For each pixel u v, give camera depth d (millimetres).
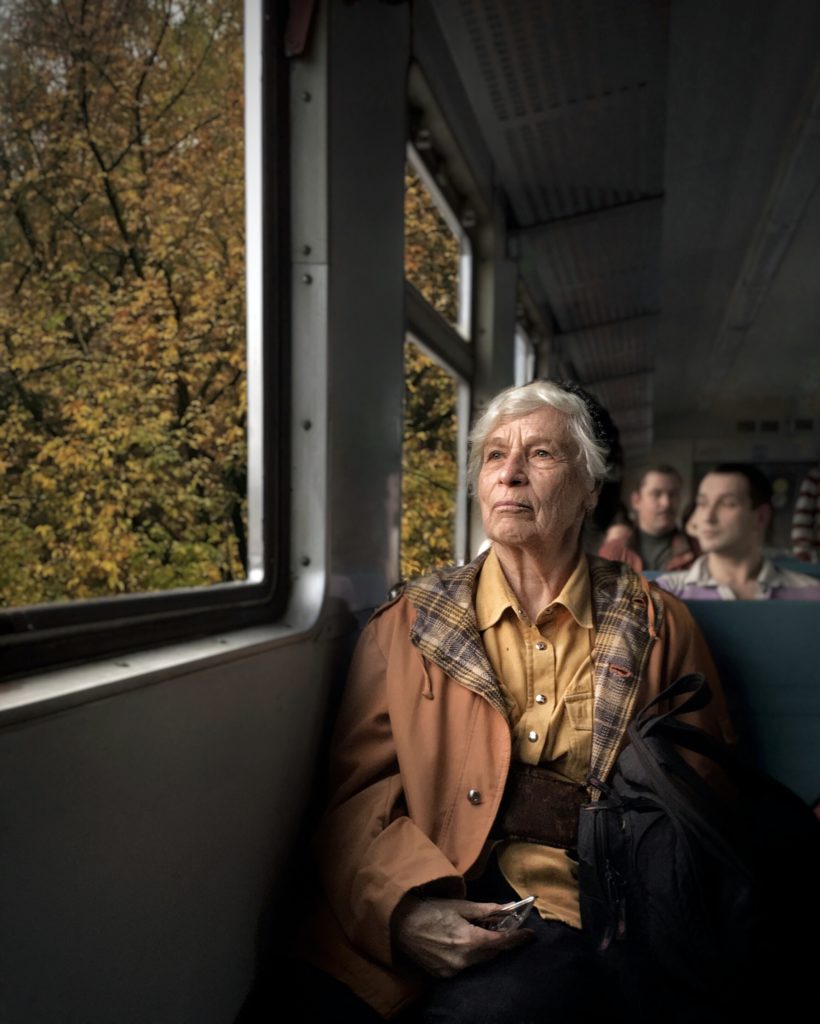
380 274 2041
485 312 3654
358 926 1296
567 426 1500
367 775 1492
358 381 1887
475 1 2588
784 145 4238
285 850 1519
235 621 1496
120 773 1003
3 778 808
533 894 1377
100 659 1109
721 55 3406
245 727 1345
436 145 2975
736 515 2318
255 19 1599
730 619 1816
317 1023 1229
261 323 1620
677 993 1167
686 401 12508
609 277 5586
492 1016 1176
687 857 1156
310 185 1703
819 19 3115
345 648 1814
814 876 1179
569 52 2930
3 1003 803
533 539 1473
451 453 3137
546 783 1422
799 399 12523
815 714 1784
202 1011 1206
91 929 944
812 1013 1124
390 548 2135
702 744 1336
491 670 1462
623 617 1525
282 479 1690
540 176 3885
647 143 3676
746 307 7242
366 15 1944
